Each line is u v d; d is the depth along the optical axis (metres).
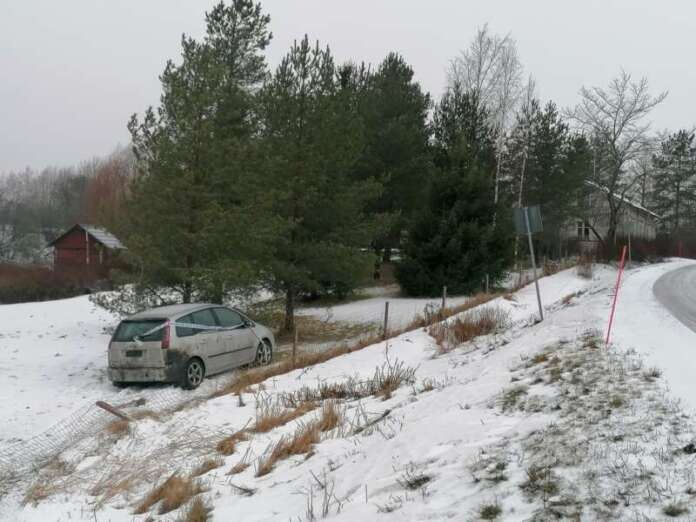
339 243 19.88
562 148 39.12
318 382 11.06
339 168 19.78
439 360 12.29
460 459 5.36
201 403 10.21
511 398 6.97
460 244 25.89
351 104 20.98
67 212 73.12
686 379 6.91
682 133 62.69
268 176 17.75
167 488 6.39
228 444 7.75
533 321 14.07
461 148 27.70
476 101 34.00
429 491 4.87
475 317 15.20
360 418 8.37
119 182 58.59
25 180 106.38
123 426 8.84
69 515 6.11
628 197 59.12
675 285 21.86
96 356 15.59
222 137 16.73
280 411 9.17
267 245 17.30
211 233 15.44
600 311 13.34
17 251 58.78
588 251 37.41
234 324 13.75
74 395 11.62
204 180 15.98
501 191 36.25
